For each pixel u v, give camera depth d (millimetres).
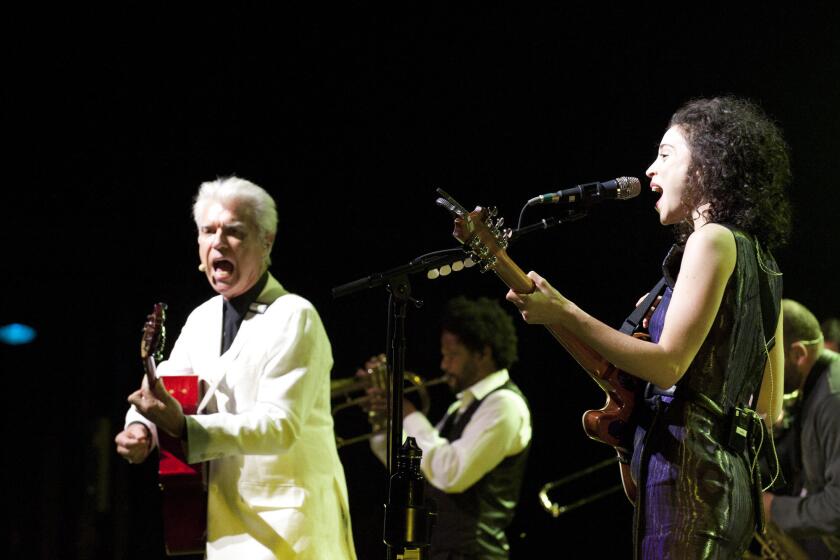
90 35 9688
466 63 9906
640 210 10055
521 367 10695
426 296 10766
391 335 4512
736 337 3682
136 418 5203
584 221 10281
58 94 9898
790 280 10188
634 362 3559
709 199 3918
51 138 10109
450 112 10062
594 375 4027
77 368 11617
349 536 5223
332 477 5156
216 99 10039
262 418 4754
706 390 3670
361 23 9820
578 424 10625
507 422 7020
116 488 11508
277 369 4957
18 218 10531
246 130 10172
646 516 3660
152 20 9688
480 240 3754
